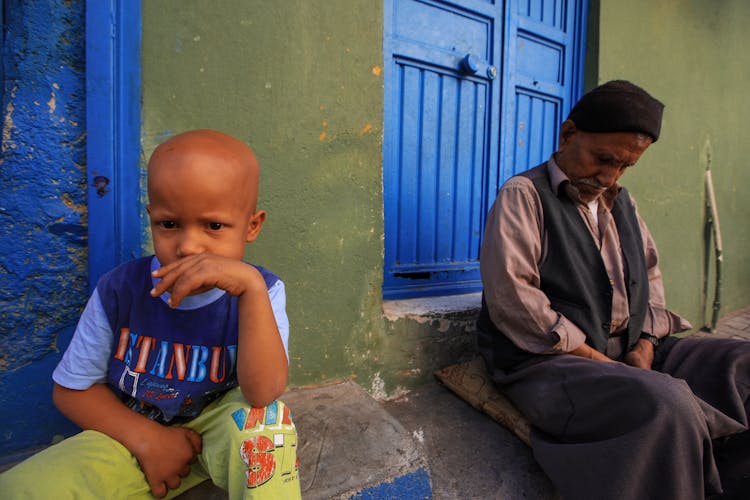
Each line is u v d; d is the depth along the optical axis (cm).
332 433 124
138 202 120
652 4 266
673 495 99
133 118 118
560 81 251
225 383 90
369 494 104
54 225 113
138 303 88
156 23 119
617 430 109
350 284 158
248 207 82
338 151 151
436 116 209
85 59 112
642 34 262
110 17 113
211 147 76
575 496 110
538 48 241
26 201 110
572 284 140
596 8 244
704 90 306
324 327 154
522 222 142
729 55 324
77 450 79
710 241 326
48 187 112
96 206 116
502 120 229
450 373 179
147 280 89
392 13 189
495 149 230
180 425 92
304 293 149
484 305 166
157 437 84
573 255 142
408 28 195
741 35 333
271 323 80
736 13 326
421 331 179
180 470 86
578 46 252
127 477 82
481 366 179
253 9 132
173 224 77
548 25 241
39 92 109
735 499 124
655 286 172
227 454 81
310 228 148
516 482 131
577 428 119
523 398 138
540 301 136
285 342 92
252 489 76
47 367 117
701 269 321
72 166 114
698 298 321
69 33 111
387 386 172
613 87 137
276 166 140
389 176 195
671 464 99
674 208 292
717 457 129
